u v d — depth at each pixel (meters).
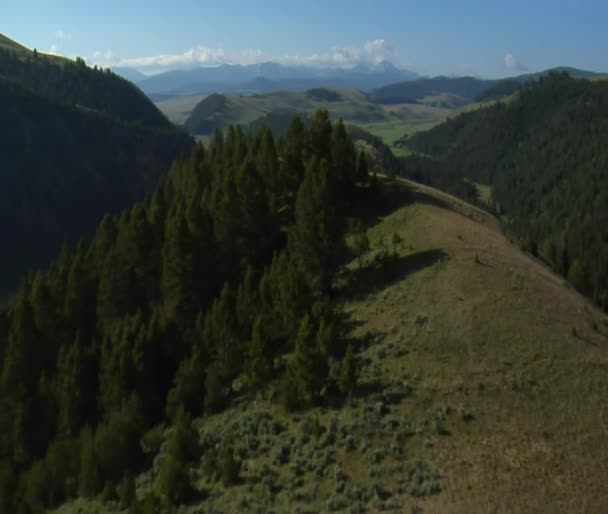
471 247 60.72
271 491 36.88
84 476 45.16
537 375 42.44
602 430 37.84
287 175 73.88
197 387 51.12
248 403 47.47
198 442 43.75
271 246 69.00
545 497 32.72
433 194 80.44
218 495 37.75
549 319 48.97
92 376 57.34
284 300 52.12
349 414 41.28
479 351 44.94
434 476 34.78
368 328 50.75
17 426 55.09
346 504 34.19
